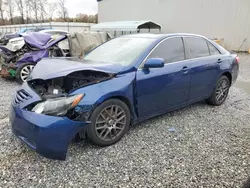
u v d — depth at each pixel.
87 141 3.01
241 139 3.16
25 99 2.68
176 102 3.68
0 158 2.64
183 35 3.85
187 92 3.80
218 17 16.27
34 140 2.43
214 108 4.41
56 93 2.77
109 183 2.26
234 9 15.31
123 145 2.95
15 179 2.30
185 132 3.35
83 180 2.30
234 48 15.71
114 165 2.54
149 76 3.16
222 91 4.58
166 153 2.78
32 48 6.65
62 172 2.42
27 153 2.75
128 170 2.46
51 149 2.41
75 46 7.41
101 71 2.79
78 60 3.36
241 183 2.25
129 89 2.96
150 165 2.54
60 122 2.42
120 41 3.87
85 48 7.58
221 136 3.24
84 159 2.64
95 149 2.85
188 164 2.56
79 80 2.93
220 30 16.31
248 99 5.07
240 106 4.56
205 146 2.96
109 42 4.04
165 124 3.61
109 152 2.79
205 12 17.06
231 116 4.01
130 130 3.38
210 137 3.21
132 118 3.17
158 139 3.12
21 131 2.58
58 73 2.70
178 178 2.33
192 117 3.93
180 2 18.69
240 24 15.16
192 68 3.76
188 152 2.81
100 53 3.71
